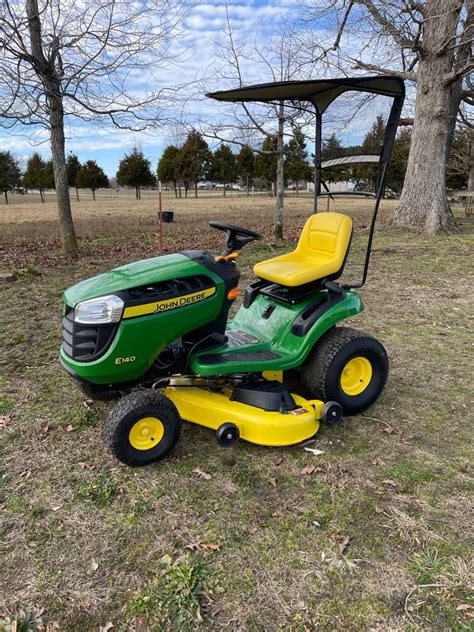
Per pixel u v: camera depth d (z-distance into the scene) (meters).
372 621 2.04
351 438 3.40
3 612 2.08
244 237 3.53
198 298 3.03
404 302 6.52
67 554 2.40
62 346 3.07
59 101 9.00
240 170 49.25
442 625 2.02
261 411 3.21
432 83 12.04
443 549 2.41
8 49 7.75
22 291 7.00
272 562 2.34
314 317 3.43
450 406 3.84
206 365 3.12
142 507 2.71
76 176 46.53
